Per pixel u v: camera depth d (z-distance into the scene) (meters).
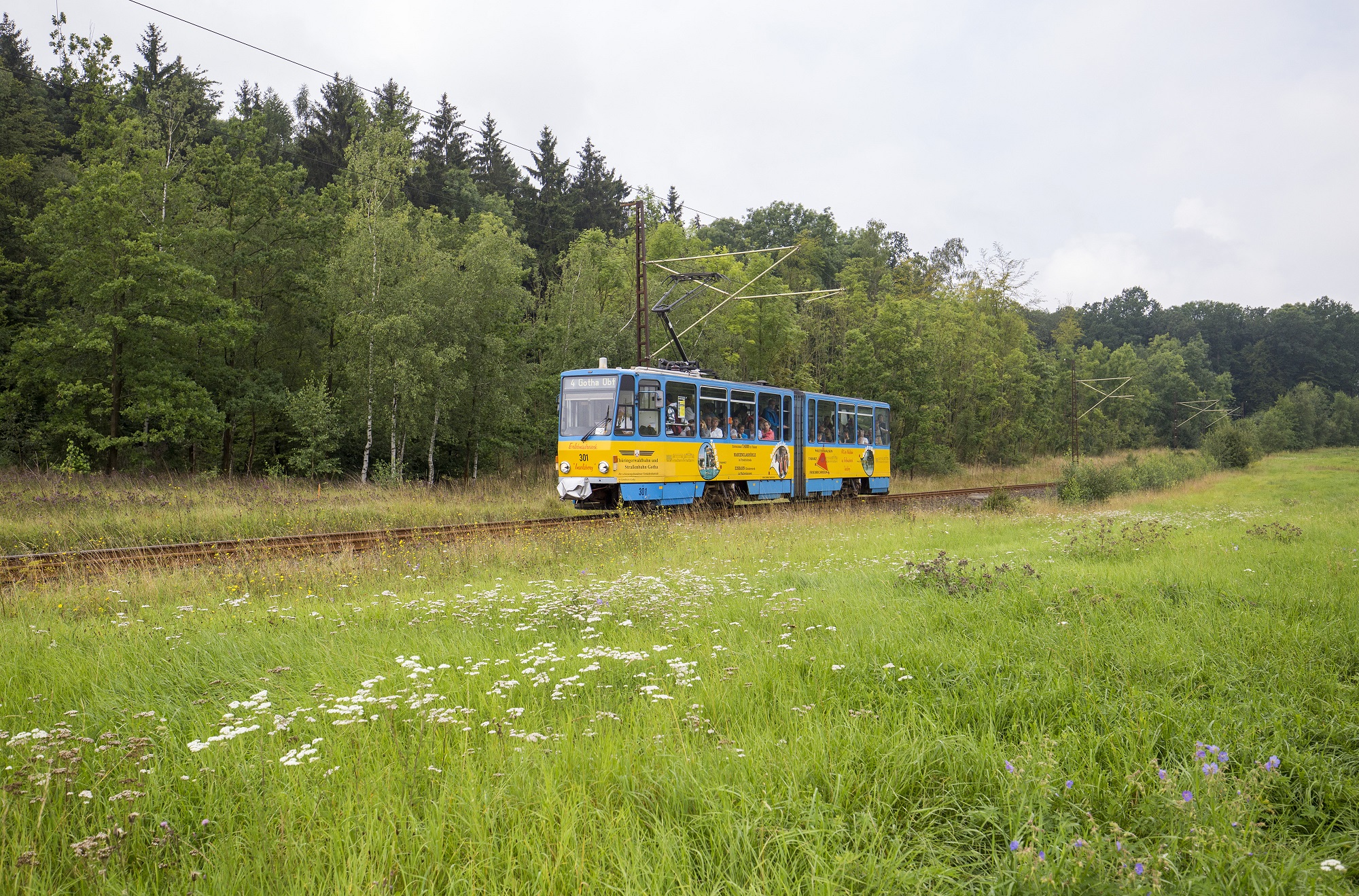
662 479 19.59
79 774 4.05
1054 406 73.31
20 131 37.19
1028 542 15.05
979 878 3.21
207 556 12.31
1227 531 15.65
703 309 39.44
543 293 47.03
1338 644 6.33
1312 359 137.50
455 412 31.08
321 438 28.00
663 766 4.07
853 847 3.40
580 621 7.79
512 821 3.53
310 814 3.63
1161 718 4.78
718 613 8.09
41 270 28.88
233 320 27.38
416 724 4.76
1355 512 21.20
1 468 27.06
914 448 44.84
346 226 31.64
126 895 3.05
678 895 3.05
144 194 27.48
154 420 28.22
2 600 9.16
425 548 12.91
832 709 5.01
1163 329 157.38
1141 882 3.05
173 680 5.99
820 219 93.12
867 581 10.16
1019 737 4.64
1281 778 3.99
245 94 72.75
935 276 86.19
